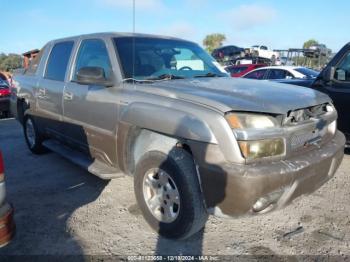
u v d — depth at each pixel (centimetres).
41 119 512
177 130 279
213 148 260
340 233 314
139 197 326
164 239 308
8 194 410
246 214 258
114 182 440
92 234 318
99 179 453
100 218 347
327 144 320
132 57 369
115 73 359
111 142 355
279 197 270
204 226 329
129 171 349
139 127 320
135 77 354
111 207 371
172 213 299
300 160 275
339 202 375
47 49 520
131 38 394
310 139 296
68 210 366
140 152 336
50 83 475
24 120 577
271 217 344
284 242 301
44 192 414
